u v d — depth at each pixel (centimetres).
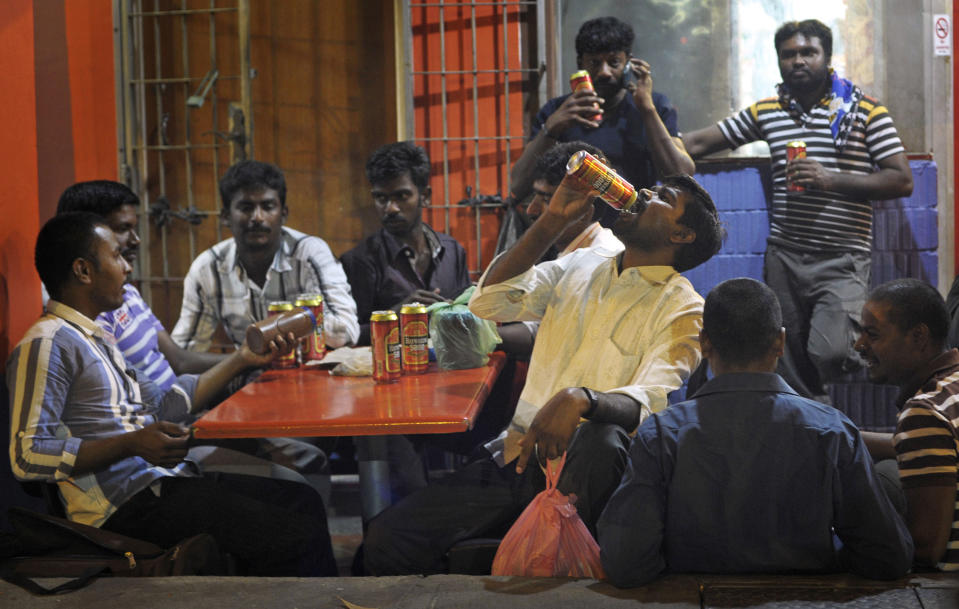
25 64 351
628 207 246
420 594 215
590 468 233
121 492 267
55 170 378
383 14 476
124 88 453
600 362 256
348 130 483
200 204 484
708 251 257
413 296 342
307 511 293
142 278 466
